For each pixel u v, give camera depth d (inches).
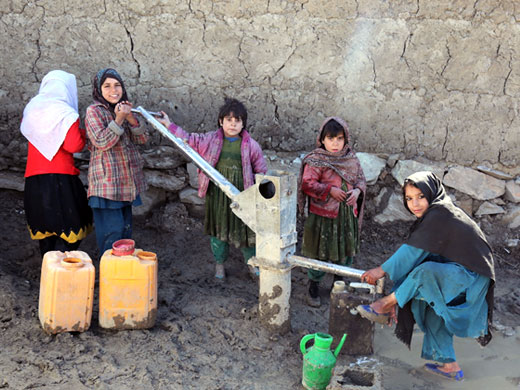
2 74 215.3
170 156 218.7
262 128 218.7
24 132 176.1
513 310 180.9
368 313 139.5
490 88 211.3
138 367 142.1
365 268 204.7
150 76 215.2
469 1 204.8
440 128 215.6
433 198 138.9
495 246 215.8
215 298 176.9
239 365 146.7
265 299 157.5
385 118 216.1
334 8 207.8
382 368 148.6
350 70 212.5
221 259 193.6
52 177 176.7
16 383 133.3
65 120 171.0
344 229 179.2
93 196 173.2
